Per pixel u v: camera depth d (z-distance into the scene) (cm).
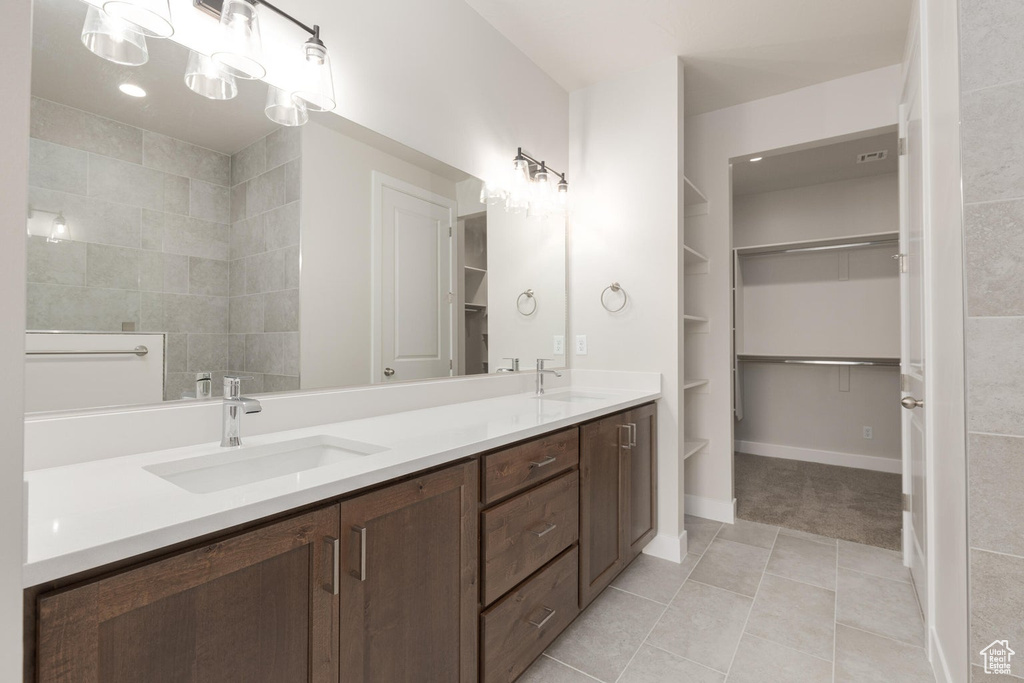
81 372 104
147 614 67
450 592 119
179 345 120
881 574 224
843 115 266
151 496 80
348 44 160
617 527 205
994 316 116
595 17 219
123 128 111
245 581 78
